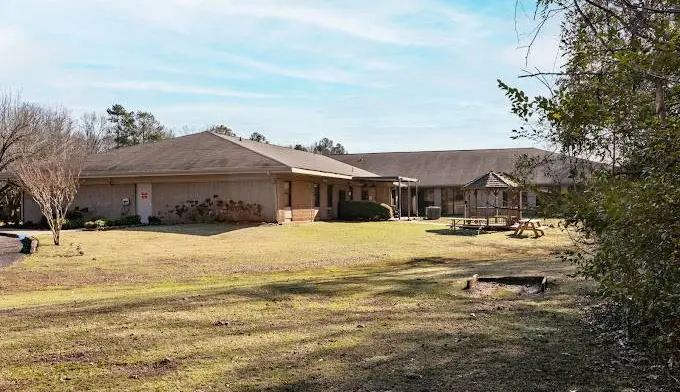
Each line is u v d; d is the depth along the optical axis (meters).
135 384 4.05
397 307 6.77
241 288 8.37
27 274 11.89
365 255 15.52
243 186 24.08
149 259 14.17
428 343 5.06
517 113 3.53
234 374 4.24
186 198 24.88
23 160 25.34
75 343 5.17
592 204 3.09
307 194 26.59
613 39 3.34
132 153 27.62
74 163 23.53
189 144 27.67
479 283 8.58
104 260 13.93
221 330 5.61
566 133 3.73
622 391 3.80
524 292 7.80
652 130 3.31
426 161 43.91
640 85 3.43
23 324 5.97
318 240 18.91
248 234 20.02
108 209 25.89
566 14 3.76
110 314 6.43
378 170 43.22
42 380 4.16
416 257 15.30
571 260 5.03
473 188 25.30
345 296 7.53
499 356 4.65
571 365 4.38
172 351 4.87
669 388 3.83
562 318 5.99
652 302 3.09
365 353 4.76
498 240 20.20
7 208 26.89
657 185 2.88
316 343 5.09
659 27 3.08
